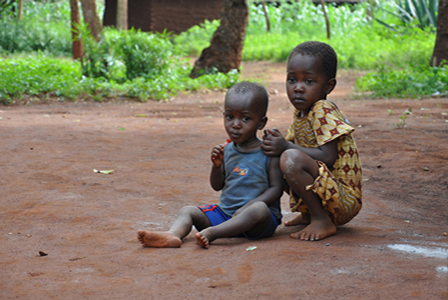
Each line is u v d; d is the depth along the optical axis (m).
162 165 5.39
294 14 31.20
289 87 3.13
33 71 13.38
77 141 6.73
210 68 16.20
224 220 3.13
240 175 3.13
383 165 5.42
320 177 2.97
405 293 2.17
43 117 9.25
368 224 3.46
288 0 34.00
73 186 4.49
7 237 3.19
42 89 12.67
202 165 5.41
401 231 3.29
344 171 3.13
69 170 5.07
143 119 9.16
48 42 24.77
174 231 2.96
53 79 13.30
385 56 19.41
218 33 16.12
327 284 2.28
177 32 29.78
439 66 13.98
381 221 3.54
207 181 4.72
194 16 30.30
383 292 2.19
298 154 2.95
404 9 24.81
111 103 12.15
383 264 2.53
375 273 2.40
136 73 14.64
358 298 2.14
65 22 30.34
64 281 2.42
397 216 3.73
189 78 15.32
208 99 13.11
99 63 14.42
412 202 4.18
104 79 13.89
